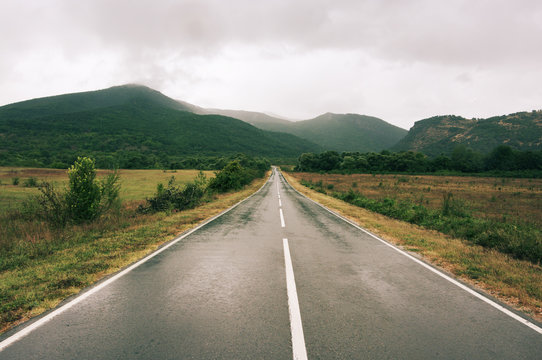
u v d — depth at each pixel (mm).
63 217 9281
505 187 44438
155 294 3947
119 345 2732
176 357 2555
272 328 3082
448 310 3676
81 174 9688
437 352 2730
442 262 5969
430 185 45375
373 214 14023
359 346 2789
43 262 5508
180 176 59125
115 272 4906
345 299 3904
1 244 6984
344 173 93688
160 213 12297
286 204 17984
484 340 2979
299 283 4473
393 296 4082
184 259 5730
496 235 7879
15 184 33156
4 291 3980
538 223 14188
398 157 107938
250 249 6629
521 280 4844
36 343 2760
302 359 2551
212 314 3367
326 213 14000
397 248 7125
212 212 13398
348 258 6055
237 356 2582
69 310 3449
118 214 11125
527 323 3391
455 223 10562
